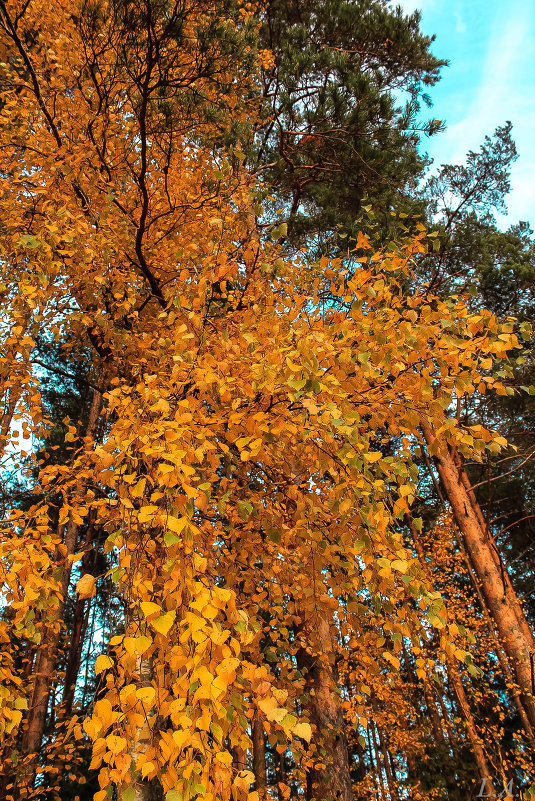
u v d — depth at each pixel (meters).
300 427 2.05
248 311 2.53
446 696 10.91
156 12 3.37
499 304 9.45
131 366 3.70
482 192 9.49
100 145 3.80
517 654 5.84
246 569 2.71
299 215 6.13
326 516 2.34
